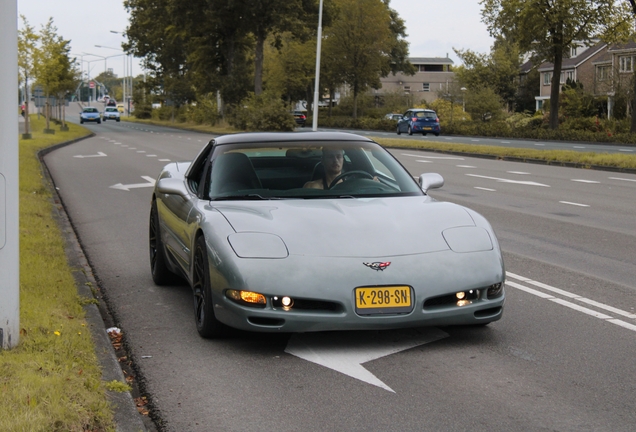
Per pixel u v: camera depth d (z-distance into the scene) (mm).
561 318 5609
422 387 4137
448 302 4664
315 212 5094
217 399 3998
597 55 78062
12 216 4215
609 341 5008
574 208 12695
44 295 5738
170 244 6266
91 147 34062
